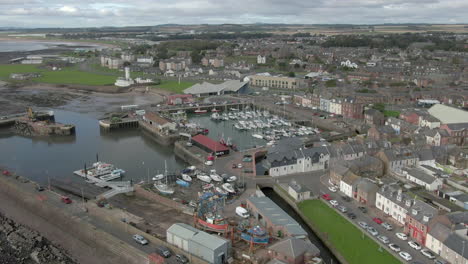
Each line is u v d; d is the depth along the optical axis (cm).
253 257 9919
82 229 11850
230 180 15588
